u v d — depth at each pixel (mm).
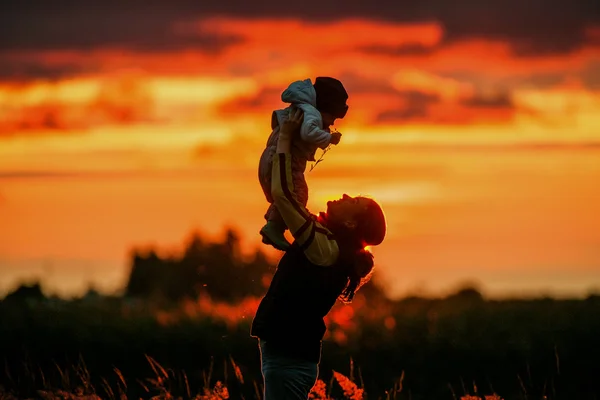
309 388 11781
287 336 11562
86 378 18953
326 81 11922
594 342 22047
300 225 11445
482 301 29250
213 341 22141
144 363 21969
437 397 22016
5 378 21281
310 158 11828
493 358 22219
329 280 11594
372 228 11836
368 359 22266
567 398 21875
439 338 22453
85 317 23156
